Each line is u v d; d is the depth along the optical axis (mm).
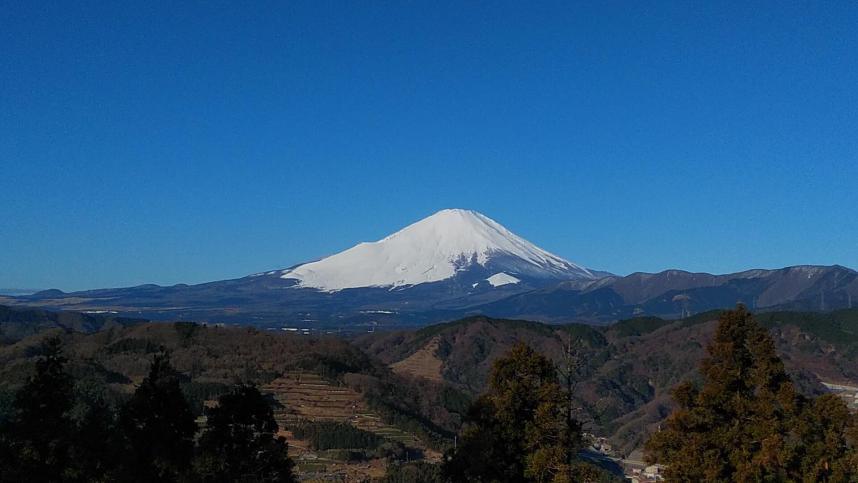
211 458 24094
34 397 22719
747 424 28906
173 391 24422
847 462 27531
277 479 25359
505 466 27953
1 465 22000
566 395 27953
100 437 23438
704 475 28109
